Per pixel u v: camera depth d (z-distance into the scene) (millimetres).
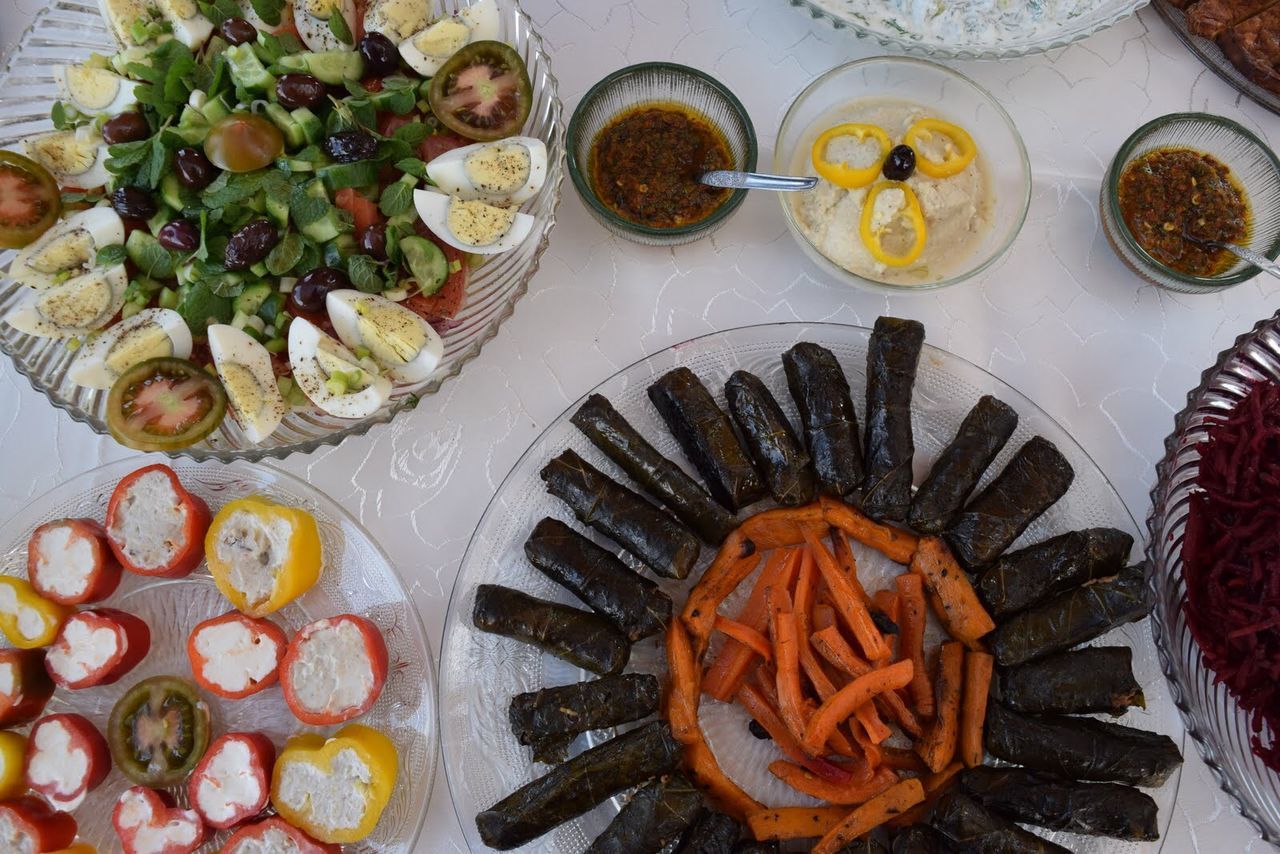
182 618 610
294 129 582
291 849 572
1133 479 629
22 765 581
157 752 583
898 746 590
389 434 627
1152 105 667
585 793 567
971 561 593
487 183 590
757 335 626
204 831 577
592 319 644
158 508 597
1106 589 586
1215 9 650
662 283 647
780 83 669
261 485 614
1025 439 619
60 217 594
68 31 624
